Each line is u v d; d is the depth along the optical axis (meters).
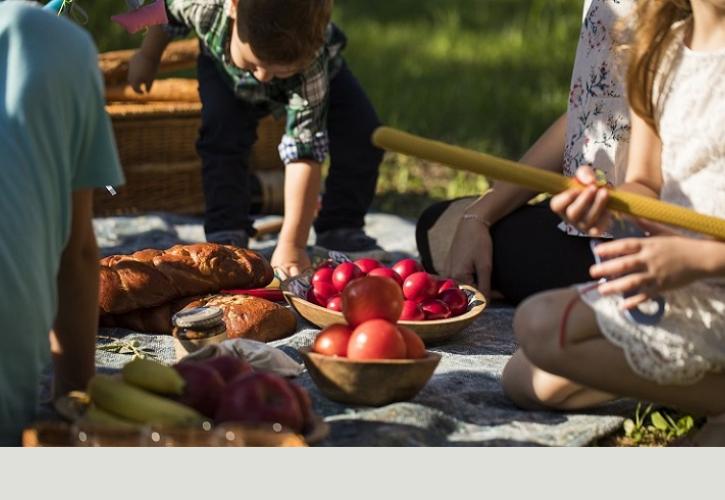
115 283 2.73
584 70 2.83
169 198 4.25
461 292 2.80
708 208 2.11
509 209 3.11
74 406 1.96
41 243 1.88
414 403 2.25
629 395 2.08
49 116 1.86
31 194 1.85
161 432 1.74
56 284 2.00
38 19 1.87
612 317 2.00
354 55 8.52
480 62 8.51
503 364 2.60
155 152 4.15
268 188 4.31
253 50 3.00
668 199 2.17
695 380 2.02
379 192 4.91
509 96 7.19
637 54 2.19
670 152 2.17
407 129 6.25
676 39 2.18
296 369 2.40
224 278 2.88
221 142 3.52
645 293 1.94
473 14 10.75
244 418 1.84
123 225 3.91
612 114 2.78
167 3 3.45
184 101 4.31
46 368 2.44
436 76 7.87
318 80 3.36
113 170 1.98
